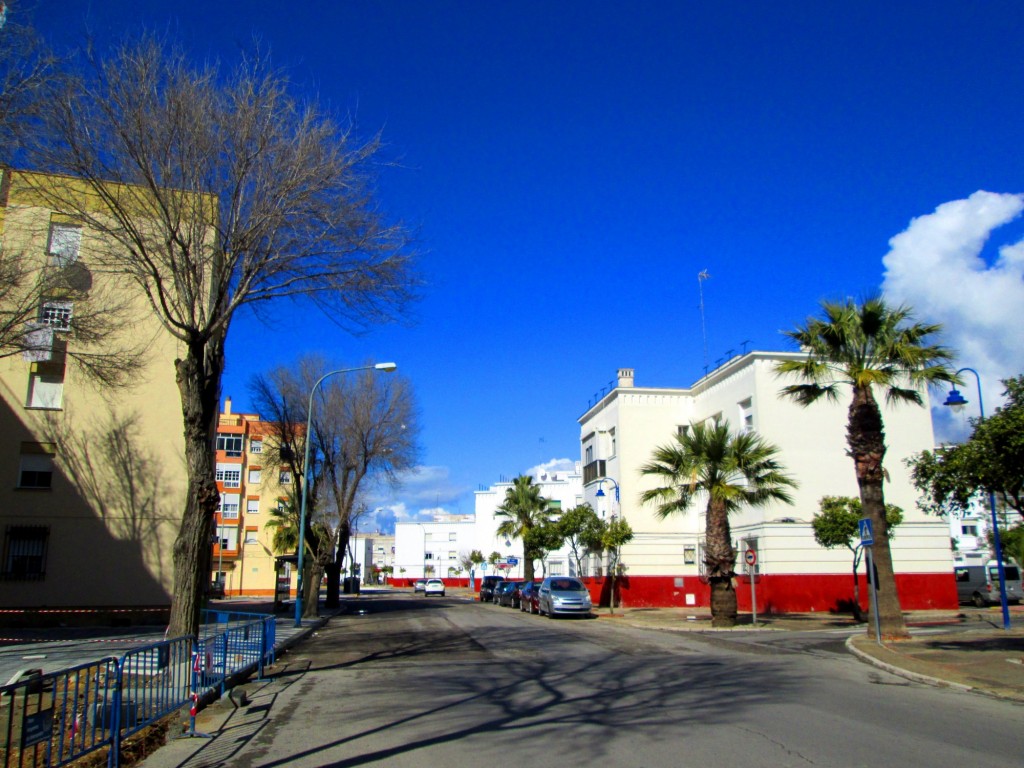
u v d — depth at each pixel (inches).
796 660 574.2
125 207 553.3
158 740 342.3
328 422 1279.5
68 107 509.7
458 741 315.3
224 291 550.9
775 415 1162.0
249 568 2237.9
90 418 984.3
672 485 1018.7
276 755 302.0
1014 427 463.8
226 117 538.3
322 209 558.6
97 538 964.0
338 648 723.4
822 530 1005.2
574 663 568.1
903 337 722.2
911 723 335.9
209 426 551.2
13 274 633.6
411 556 3782.0
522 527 1740.9
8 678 464.1
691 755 281.7
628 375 1492.4
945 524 1156.5
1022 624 887.1
